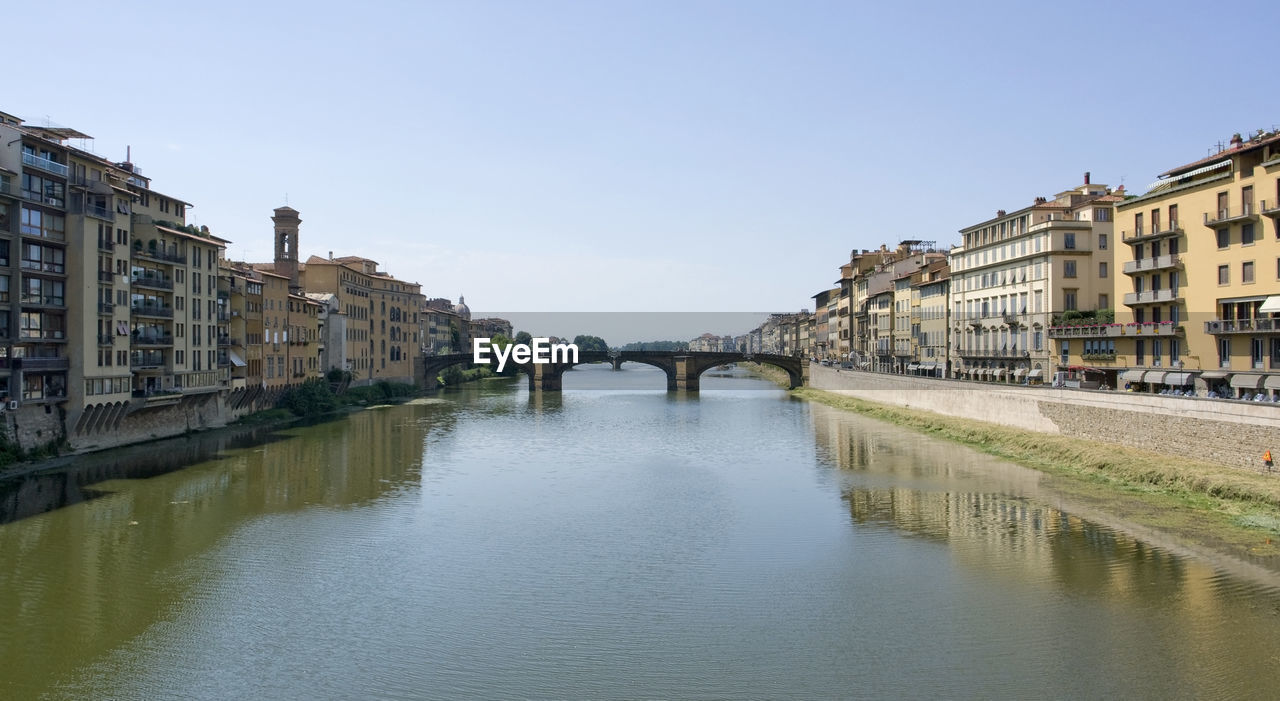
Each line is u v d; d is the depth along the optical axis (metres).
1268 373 58.25
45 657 31.86
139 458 71.69
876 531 48.41
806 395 151.38
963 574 40.25
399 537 48.09
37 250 64.31
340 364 131.38
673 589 39.12
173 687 29.48
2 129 61.94
